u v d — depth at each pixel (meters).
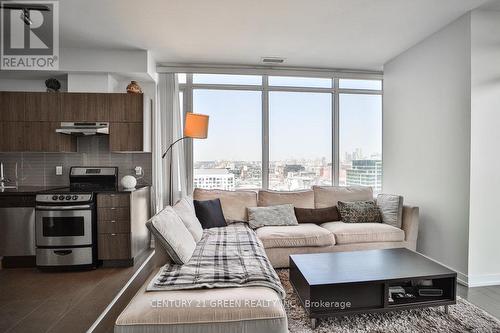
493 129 2.72
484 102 2.71
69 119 3.40
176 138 3.96
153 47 3.44
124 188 3.39
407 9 2.65
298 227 3.23
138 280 2.80
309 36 3.20
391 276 1.98
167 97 3.95
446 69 2.98
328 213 3.58
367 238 3.10
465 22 2.74
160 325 1.42
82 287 2.63
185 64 3.98
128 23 2.85
